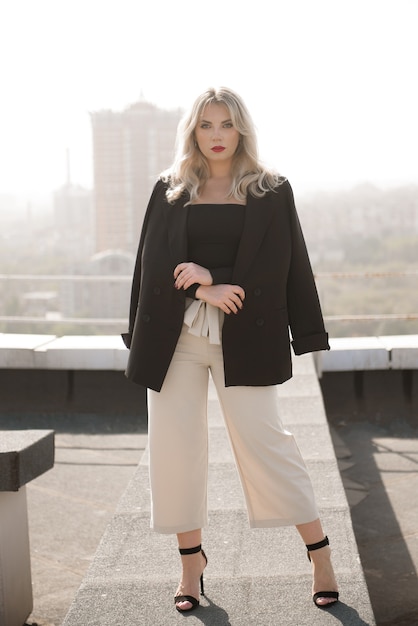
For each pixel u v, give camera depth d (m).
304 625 2.62
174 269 2.65
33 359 6.64
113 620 2.71
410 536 4.29
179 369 2.68
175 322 2.66
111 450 5.85
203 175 2.74
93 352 6.58
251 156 2.69
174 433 2.69
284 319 2.70
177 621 2.69
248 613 2.73
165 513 2.73
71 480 5.26
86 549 4.26
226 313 2.63
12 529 3.33
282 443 2.71
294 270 2.75
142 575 3.05
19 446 3.24
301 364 6.43
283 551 3.26
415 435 6.03
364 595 2.81
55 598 3.71
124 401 6.75
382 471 5.30
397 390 6.61
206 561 2.89
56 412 6.69
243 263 2.63
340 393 6.66
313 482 3.97
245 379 2.64
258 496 2.75
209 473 4.19
